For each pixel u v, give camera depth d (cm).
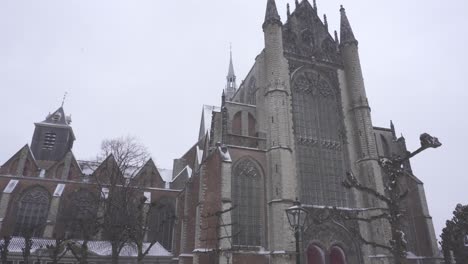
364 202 5041
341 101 5747
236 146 4850
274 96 5100
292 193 4566
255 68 6112
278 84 5166
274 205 4475
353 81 5825
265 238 4491
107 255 5591
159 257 5947
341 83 5903
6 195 6162
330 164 5262
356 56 6012
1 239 5775
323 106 5650
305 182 4972
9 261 5250
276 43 5447
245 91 6700
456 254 4262
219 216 3925
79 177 6956
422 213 5322
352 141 5522
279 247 4247
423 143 1689
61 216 6091
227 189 4372
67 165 6938
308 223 4541
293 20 6072
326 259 4531
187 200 5788
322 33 6238
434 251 5050
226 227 4169
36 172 6881
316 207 4738
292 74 5588
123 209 4953
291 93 5428
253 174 4819
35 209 6462
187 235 5506
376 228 4759
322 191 5016
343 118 5625
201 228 4109
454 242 4309
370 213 4881
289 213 2283
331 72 5941
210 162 4872
